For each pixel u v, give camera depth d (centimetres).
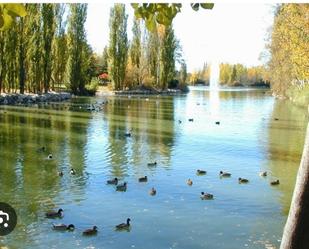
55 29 8181
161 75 11169
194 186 2208
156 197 2002
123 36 9919
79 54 8744
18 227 1605
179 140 3600
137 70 10706
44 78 7625
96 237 1537
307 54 4350
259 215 1797
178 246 1476
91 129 4106
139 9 495
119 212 1786
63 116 5047
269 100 9175
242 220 1733
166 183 2250
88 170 2483
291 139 3769
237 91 14712
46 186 2130
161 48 11081
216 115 5738
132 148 3195
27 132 3756
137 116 5369
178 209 1841
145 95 9994
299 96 7388
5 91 6975
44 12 7431
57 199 1934
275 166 2705
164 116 5462
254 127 4541
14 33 6462
